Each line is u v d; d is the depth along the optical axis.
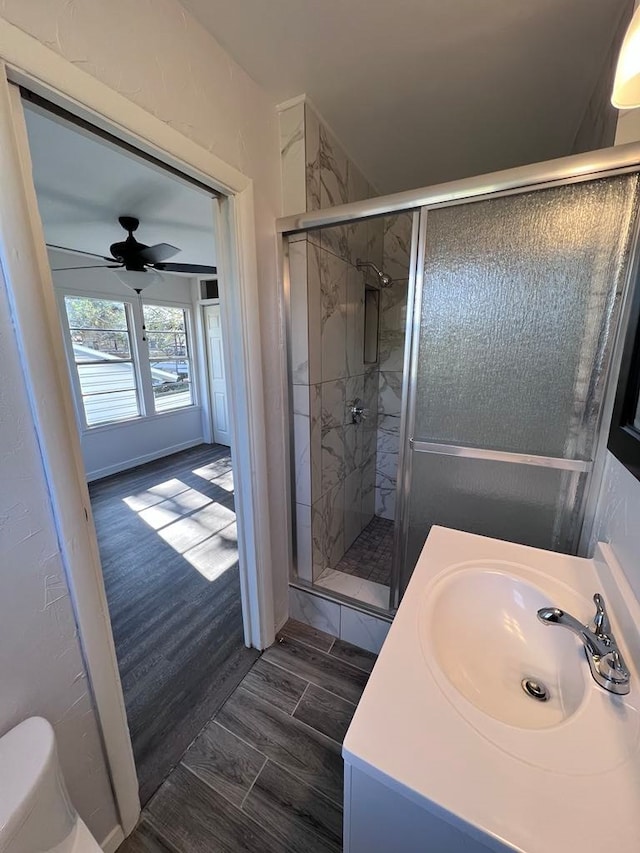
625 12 0.98
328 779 1.21
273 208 1.46
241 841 1.06
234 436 1.50
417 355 1.33
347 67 1.24
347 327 2.07
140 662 1.67
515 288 1.15
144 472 4.27
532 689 0.80
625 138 1.00
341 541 2.26
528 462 1.24
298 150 1.43
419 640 0.77
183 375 5.11
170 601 2.09
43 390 0.75
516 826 0.48
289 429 1.74
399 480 1.47
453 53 1.18
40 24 0.68
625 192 0.98
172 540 2.77
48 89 0.71
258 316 1.40
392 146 1.76
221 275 1.34
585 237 1.04
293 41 1.12
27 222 0.70
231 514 3.20
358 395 2.34
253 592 1.66
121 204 2.26
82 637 0.89
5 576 0.73
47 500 0.79
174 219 2.56
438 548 1.12
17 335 0.71
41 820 0.68
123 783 1.04
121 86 0.84
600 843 0.46
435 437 1.37
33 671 0.80
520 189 1.08
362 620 1.69
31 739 0.74
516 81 1.32
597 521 1.12
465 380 1.28
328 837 1.06
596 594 0.81
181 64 1.00
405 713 0.62
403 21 1.06
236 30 1.07
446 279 1.24
